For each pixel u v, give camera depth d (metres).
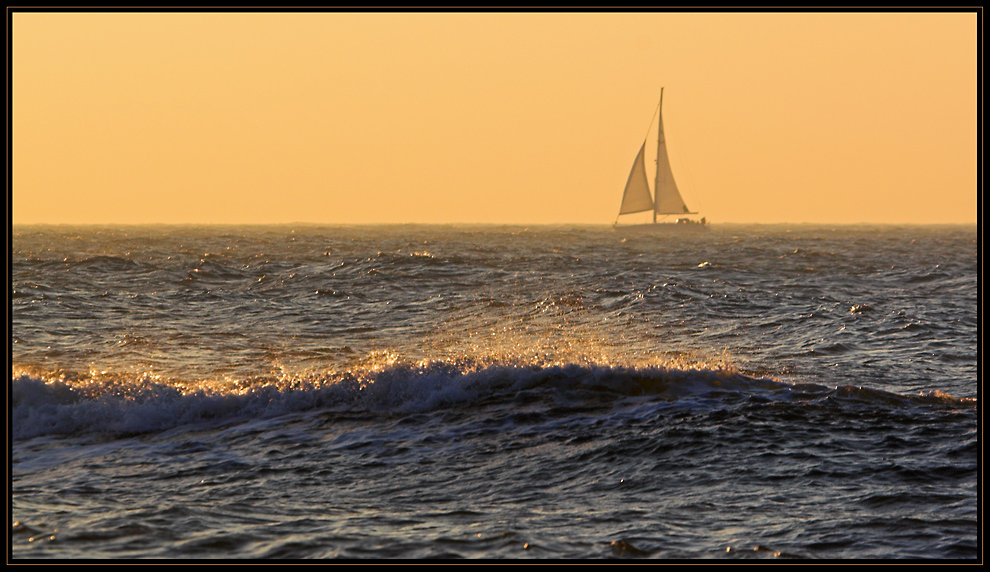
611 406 53.47
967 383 72.38
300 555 31.69
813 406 51.81
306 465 43.78
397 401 55.88
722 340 98.31
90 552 31.84
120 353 85.94
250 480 41.31
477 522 35.28
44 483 40.91
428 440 47.94
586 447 45.59
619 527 34.56
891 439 45.59
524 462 43.69
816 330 106.19
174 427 52.34
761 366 80.75
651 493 38.78
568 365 59.84
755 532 33.84
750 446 44.72
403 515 36.25
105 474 42.53
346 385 57.59
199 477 41.91
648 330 106.19
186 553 31.81
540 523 35.09
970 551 31.70
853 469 41.00
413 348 90.62
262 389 57.06
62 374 66.00
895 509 35.81
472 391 57.00
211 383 60.91
